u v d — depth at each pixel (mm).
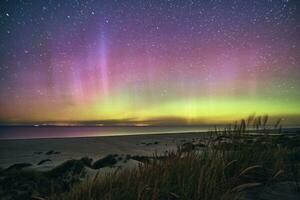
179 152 3502
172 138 36375
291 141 6277
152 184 2768
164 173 2820
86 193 2846
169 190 2727
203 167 2742
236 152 3680
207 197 2535
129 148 21375
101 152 18562
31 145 28750
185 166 3094
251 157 3654
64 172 7316
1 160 14805
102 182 3062
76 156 16109
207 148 3604
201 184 2604
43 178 6715
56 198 3242
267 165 3650
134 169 3285
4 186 6180
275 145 4125
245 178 3359
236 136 3994
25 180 6590
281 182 3299
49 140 40438
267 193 2934
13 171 7320
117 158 10297
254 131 4035
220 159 3279
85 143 30438
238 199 2658
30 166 10930
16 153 19562
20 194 5465
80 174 6758
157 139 34844
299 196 2820
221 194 2721
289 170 3730
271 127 4145
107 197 2662
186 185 2709
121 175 3184
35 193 5371
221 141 3871
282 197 2811
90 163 9258
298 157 4402
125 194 2646
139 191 2473
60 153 18500
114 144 27719
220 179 3096
